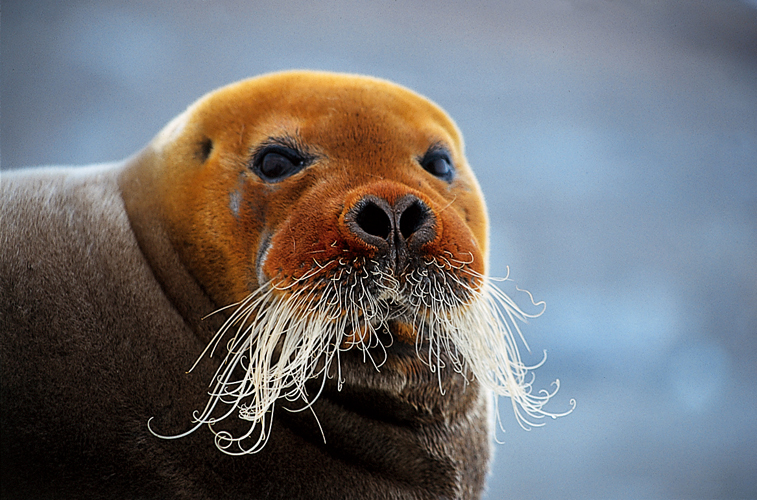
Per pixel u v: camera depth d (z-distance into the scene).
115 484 9.73
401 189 9.28
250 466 10.29
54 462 9.55
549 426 21.66
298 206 9.61
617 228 27.97
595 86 24.77
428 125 10.99
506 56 21.80
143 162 11.98
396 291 9.07
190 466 10.05
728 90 26.67
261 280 9.81
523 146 25.45
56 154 19.48
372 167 9.91
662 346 26.33
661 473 20.44
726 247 28.22
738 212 28.81
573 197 27.28
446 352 10.58
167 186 11.14
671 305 27.30
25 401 9.49
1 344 9.56
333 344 9.93
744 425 23.33
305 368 9.09
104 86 19.67
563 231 27.05
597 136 26.42
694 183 28.38
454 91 22.34
